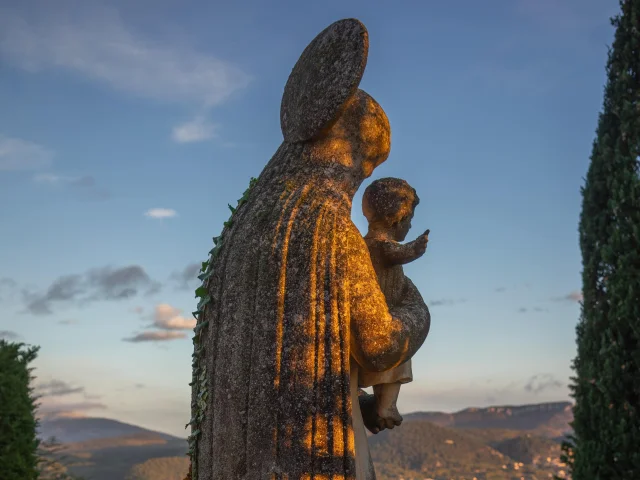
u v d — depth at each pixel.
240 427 3.48
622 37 11.32
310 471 3.34
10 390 10.86
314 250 3.55
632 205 10.70
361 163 3.90
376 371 3.65
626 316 10.35
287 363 3.44
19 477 10.80
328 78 3.78
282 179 3.83
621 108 11.11
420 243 3.83
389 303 3.88
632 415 10.14
